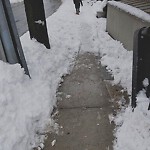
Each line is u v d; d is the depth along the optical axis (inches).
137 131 113.2
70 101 150.6
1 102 120.1
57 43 243.9
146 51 116.8
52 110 140.5
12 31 143.8
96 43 255.3
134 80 124.5
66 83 174.2
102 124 126.6
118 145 110.0
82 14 453.7
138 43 116.0
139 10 187.8
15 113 121.0
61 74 186.4
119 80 169.8
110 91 158.9
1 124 111.1
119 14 231.9
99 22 359.9
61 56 212.1
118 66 191.2
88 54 229.5
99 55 224.8
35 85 151.0
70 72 192.2
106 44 245.8
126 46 218.7
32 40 216.7
